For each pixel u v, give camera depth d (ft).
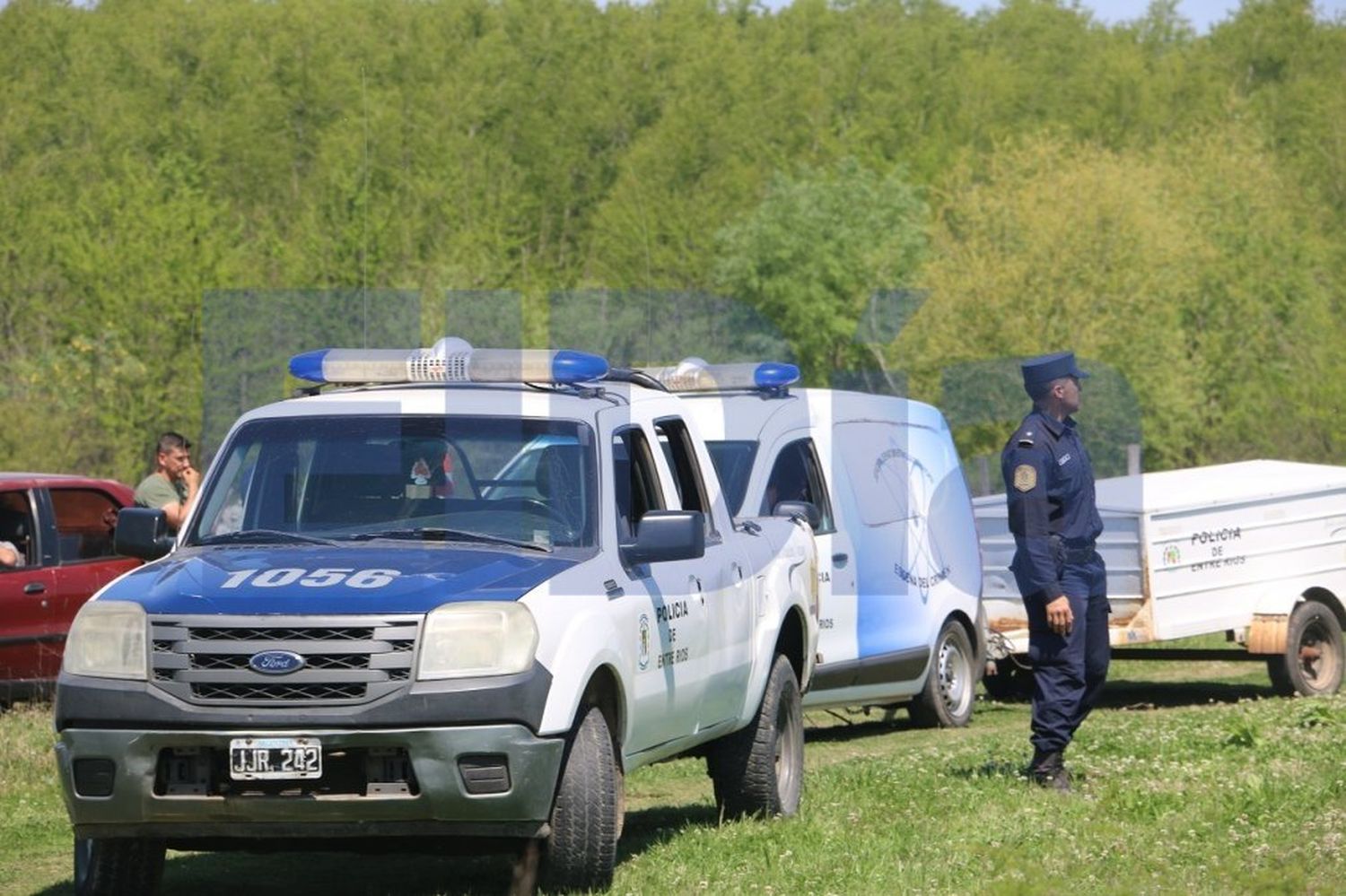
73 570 60.54
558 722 27.78
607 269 324.39
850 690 57.77
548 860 28.94
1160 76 412.16
